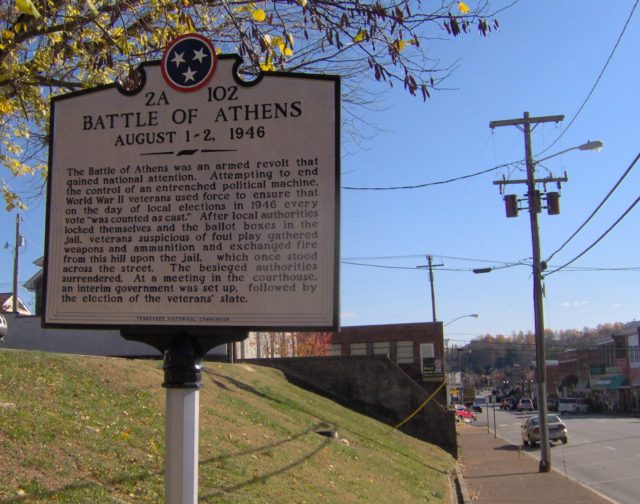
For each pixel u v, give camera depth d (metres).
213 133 4.69
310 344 50.56
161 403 11.31
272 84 4.66
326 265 4.49
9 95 6.83
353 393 27.80
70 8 6.32
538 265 22.52
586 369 83.00
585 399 79.06
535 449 29.39
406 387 27.44
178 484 4.39
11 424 7.63
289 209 4.57
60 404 9.19
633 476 18.92
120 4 6.40
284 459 11.36
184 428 4.45
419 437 26.66
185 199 4.68
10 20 6.48
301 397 22.16
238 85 4.70
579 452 26.88
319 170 4.56
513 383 140.50
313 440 14.62
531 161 22.91
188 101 4.74
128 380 11.96
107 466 7.54
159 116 4.77
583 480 18.47
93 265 4.74
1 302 40.03
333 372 28.22
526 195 23.20
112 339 23.67
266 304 4.52
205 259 4.62
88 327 4.69
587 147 19.14
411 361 48.75
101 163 4.80
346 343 50.34
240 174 4.64
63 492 6.47
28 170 8.39
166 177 4.72
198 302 4.59
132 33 6.80
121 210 4.75
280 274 4.53
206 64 4.73
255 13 6.07
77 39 6.45
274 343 49.19
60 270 4.78
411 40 6.21
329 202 4.53
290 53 6.01
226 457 9.91
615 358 72.81
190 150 4.70
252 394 17.91
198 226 4.65
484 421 62.06
